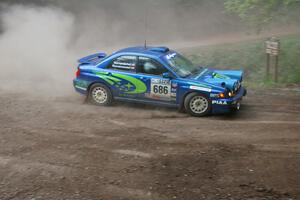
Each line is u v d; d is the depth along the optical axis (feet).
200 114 27.48
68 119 26.37
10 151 20.49
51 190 16.33
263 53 47.93
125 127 24.71
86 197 15.71
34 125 24.97
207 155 19.74
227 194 15.79
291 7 43.47
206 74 29.60
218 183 16.71
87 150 20.59
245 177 17.22
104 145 21.34
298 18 51.21
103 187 16.49
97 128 24.43
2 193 16.15
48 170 18.19
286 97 32.71
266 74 39.27
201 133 23.48
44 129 24.14
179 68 28.86
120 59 29.50
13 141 21.98
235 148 20.74
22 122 25.59
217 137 22.65
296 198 15.40
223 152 20.15
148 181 16.97
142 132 23.68
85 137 22.70
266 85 37.52
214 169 18.06
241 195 15.70
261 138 22.35
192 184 16.66
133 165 18.61
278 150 20.34
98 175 17.61
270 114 27.78
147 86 28.63
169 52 30.27
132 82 28.99
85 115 27.45
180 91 27.73
